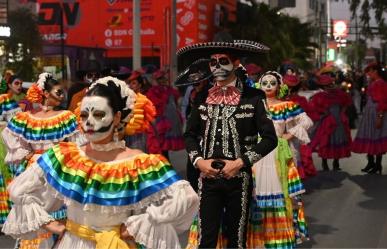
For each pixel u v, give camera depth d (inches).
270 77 303.1
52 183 146.5
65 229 149.6
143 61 1387.8
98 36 1435.8
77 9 1398.9
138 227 141.6
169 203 141.9
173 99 506.6
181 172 509.0
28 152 271.6
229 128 212.5
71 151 149.2
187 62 249.6
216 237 208.8
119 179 145.3
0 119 341.1
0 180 320.8
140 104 156.0
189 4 1334.9
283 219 260.4
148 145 399.9
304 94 617.0
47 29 1365.7
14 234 151.3
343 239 304.3
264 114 210.7
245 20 1444.4
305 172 354.6
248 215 213.5
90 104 146.9
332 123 510.3
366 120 509.0
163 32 1363.2
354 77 1288.1
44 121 269.7
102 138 147.9
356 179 487.5
